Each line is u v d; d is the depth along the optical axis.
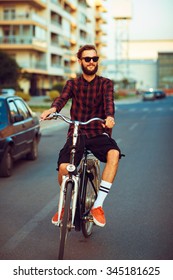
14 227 5.63
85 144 4.64
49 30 68.12
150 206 6.65
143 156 11.86
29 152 11.03
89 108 4.78
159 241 5.04
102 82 4.76
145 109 40.78
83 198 4.76
